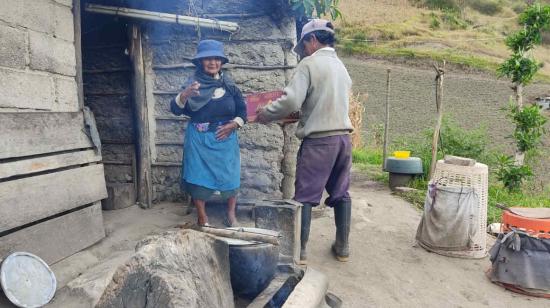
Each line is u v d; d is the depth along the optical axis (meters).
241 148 4.79
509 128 15.96
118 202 4.57
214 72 3.57
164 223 4.16
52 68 3.17
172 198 4.95
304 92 3.29
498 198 6.80
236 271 2.50
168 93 4.82
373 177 7.77
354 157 10.35
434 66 6.41
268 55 4.68
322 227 4.51
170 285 1.76
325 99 3.32
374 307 2.97
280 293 2.52
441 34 39.84
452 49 34.06
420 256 3.94
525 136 7.98
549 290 3.25
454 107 19.22
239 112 3.70
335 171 3.54
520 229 3.36
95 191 3.49
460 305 3.10
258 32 4.68
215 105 3.57
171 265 1.91
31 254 2.75
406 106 19.30
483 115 17.95
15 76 2.84
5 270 2.53
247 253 2.48
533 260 3.27
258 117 3.52
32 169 2.89
